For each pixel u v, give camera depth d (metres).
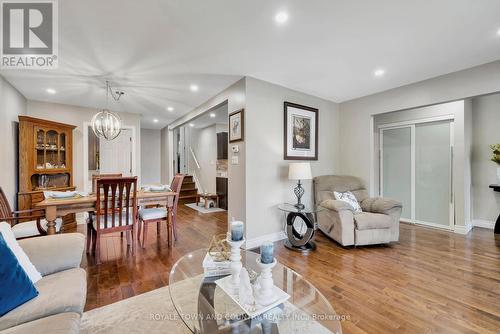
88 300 1.86
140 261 2.60
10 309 1.10
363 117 4.01
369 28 2.04
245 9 1.78
